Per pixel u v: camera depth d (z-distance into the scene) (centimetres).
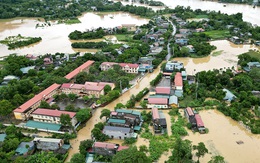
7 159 8950
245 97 12300
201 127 10475
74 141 10212
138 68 16550
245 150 9400
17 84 13875
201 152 8406
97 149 9169
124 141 10044
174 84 14562
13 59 18088
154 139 10025
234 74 15200
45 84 14388
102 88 13612
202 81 14388
